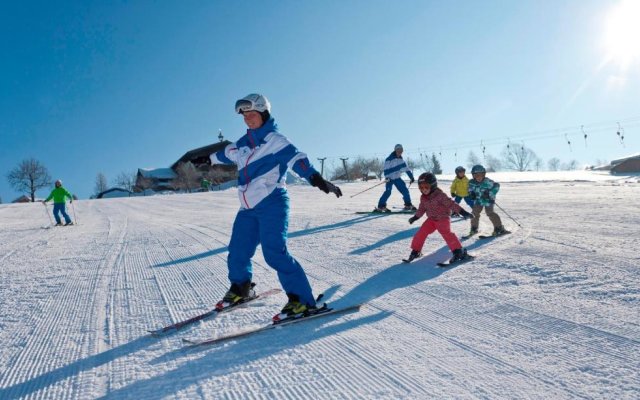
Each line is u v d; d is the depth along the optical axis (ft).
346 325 11.45
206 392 8.33
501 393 7.67
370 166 189.67
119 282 17.74
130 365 9.70
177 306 13.99
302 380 8.60
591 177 91.15
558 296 12.57
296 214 42.34
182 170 202.18
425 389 7.97
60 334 11.98
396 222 31.65
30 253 27.61
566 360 8.77
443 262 17.89
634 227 22.89
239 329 11.39
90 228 44.09
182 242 28.50
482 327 10.75
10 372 9.73
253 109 11.69
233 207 69.05
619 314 10.91
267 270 18.28
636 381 7.81
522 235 22.61
